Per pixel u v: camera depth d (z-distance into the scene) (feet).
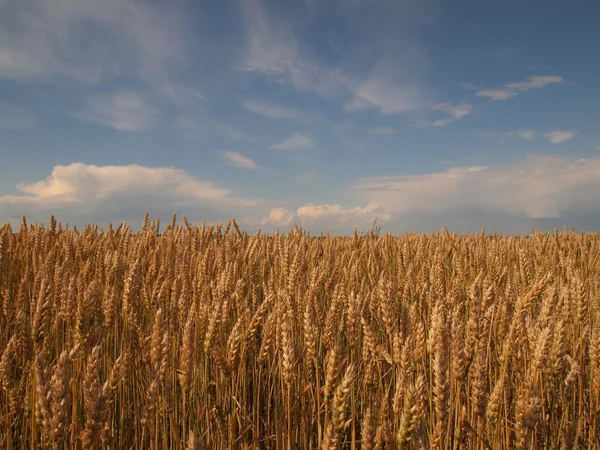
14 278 4.20
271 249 5.32
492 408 1.97
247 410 2.83
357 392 2.82
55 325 2.72
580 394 2.51
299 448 2.52
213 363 2.72
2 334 3.03
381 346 2.56
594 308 3.66
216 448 2.40
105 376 2.92
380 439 1.65
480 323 2.25
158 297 3.31
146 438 2.53
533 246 6.40
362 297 3.34
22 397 2.37
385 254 5.24
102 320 2.99
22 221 5.18
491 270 4.33
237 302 2.86
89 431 1.61
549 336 1.95
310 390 2.43
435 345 2.09
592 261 5.73
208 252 3.93
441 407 1.81
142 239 5.00
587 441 2.47
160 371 2.09
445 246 6.07
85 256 4.73
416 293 3.67
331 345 2.49
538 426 2.25
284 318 2.46
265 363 3.16
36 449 1.95
